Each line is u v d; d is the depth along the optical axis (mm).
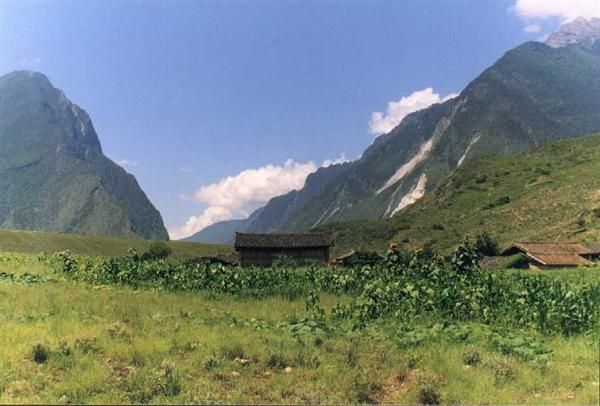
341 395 10773
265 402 10195
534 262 68500
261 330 16625
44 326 14852
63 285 28109
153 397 10000
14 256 50188
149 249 145000
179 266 36094
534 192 155875
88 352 12602
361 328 17438
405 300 21125
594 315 18484
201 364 12297
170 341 14062
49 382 10391
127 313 18344
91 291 25547
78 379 10664
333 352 13945
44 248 131750
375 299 20938
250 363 12922
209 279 31234
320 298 27297
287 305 24203
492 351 14484
